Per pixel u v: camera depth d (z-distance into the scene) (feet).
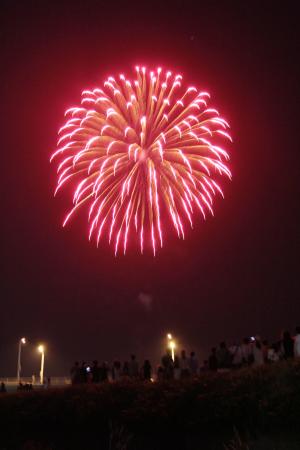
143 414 68.59
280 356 90.58
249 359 96.02
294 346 84.94
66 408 74.02
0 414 76.18
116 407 71.77
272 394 61.62
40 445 71.26
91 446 70.49
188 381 71.20
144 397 71.05
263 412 60.54
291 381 62.08
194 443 64.54
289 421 58.95
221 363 98.02
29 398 77.87
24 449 71.31
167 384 72.33
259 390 63.57
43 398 77.10
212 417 64.23
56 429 73.00
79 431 71.72
